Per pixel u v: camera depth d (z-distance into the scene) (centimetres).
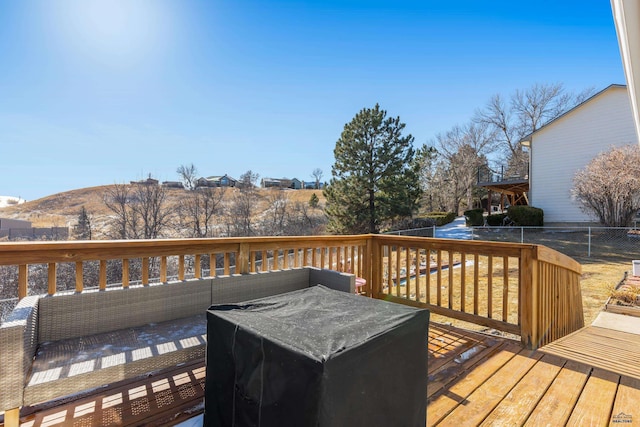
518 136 2408
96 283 1219
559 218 1270
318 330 116
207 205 2373
